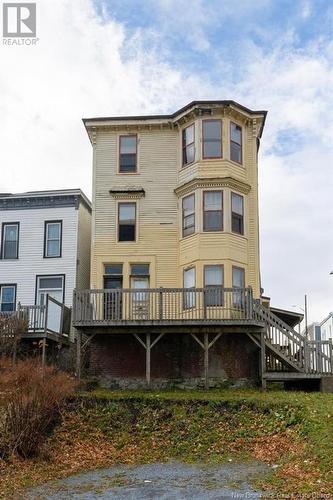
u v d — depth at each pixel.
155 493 11.59
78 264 26.53
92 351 22.47
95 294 21.70
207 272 23.33
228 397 18.03
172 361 21.92
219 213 23.83
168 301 22.86
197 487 11.83
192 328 20.94
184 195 24.73
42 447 14.77
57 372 18.42
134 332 21.20
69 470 13.70
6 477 12.99
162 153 25.64
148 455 14.87
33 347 21.34
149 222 25.00
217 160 24.27
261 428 15.80
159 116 25.55
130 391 20.52
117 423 16.91
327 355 20.92
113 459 14.63
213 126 24.64
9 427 14.52
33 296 26.12
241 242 24.02
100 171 25.70
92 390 20.72
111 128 25.94
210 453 14.67
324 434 13.95
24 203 27.11
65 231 26.58
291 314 27.64
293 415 15.77
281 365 21.77
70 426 16.58
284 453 13.84
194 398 17.72
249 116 25.20
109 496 11.54
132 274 24.61
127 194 25.23
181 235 24.52
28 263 26.52
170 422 16.75
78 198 26.78
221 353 21.78
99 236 25.05
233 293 22.06
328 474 11.70
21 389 15.03
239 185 24.36
